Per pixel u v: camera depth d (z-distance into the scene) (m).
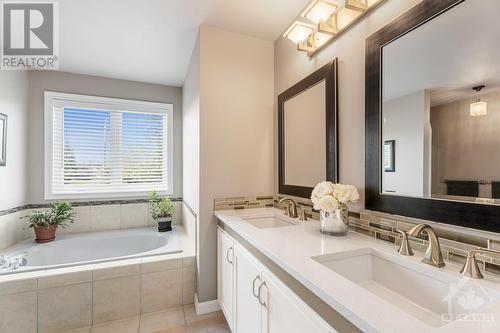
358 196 1.24
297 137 1.86
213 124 2.01
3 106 2.24
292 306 0.92
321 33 1.49
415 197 1.01
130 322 1.88
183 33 2.06
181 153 3.30
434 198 0.94
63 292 1.77
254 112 2.16
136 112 3.12
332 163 1.47
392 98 1.11
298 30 1.63
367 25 1.26
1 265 1.90
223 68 2.04
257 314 1.22
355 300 0.65
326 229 1.28
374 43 1.19
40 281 1.72
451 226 0.90
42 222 2.46
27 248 2.30
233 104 2.08
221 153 2.04
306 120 1.75
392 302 0.91
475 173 0.82
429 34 0.96
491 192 0.78
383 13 1.17
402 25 1.06
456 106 0.87
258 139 2.17
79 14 1.77
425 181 0.98
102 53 2.37
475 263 0.78
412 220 1.04
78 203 2.82
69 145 2.83
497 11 0.77
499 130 0.76
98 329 1.79
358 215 1.32
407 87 1.04
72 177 2.84
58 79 2.76
